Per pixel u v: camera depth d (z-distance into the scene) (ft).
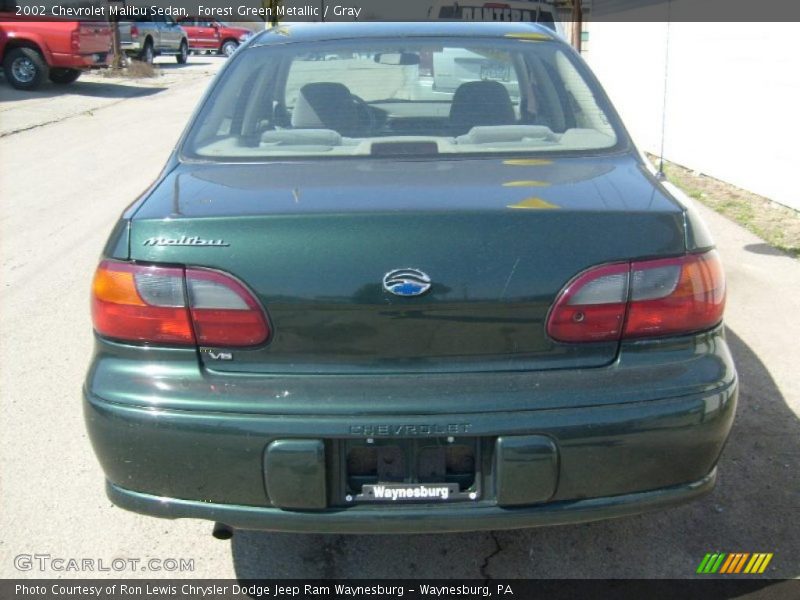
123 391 7.74
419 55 11.07
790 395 13.14
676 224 7.88
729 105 26.81
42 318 16.67
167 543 10.02
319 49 11.35
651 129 33.81
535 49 11.35
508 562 9.66
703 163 29.04
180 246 7.63
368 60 11.16
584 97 10.68
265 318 7.57
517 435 7.44
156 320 7.69
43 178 29.76
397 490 7.62
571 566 9.57
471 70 11.07
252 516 7.72
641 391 7.61
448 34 11.58
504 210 7.61
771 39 23.95
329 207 7.72
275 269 7.52
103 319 7.95
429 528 7.67
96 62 57.57
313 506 7.59
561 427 7.44
